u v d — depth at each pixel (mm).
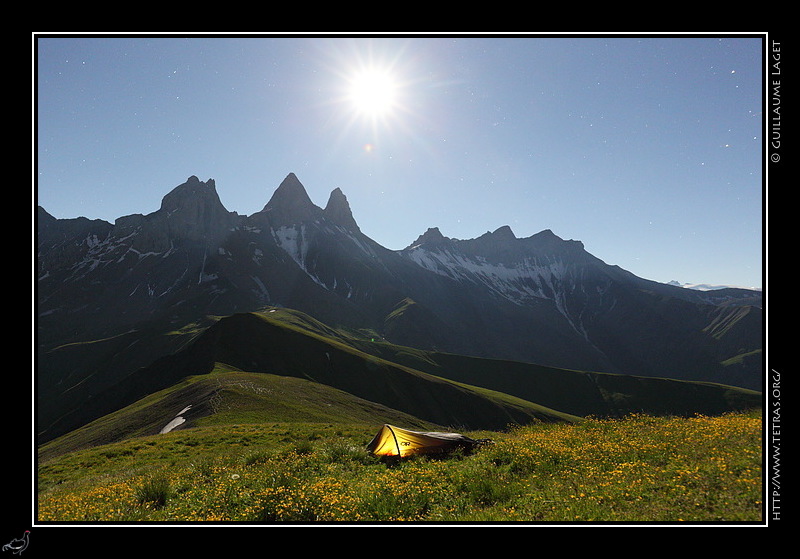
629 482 10734
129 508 12156
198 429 36688
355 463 16672
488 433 23672
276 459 17594
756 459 10688
